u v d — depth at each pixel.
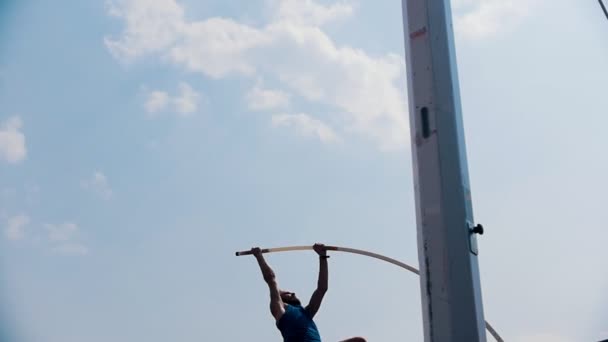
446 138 3.20
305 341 6.20
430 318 2.96
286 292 6.80
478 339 2.84
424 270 3.04
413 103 3.35
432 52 3.39
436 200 3.11
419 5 3.52
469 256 2.97
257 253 6.78
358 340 6.80
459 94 3.38
